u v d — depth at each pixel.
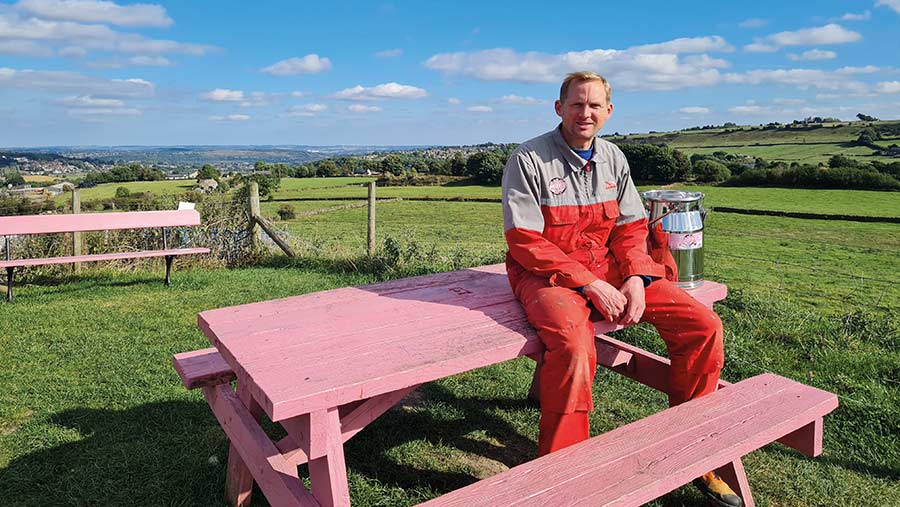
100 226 7.41
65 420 3.42
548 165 2.64
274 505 2.08
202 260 8.95
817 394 2.41
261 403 1.77
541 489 1.76
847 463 3.13
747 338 4.71
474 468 3.02
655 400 3.88
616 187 2.77
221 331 2.27
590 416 3.64
